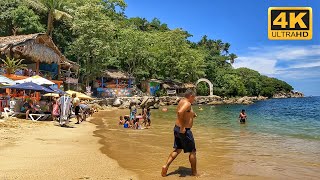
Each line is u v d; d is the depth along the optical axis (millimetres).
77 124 19047
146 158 8945
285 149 11180
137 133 15289
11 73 26422
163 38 72938
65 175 6668
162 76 72250
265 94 126188
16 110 18656
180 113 6875
